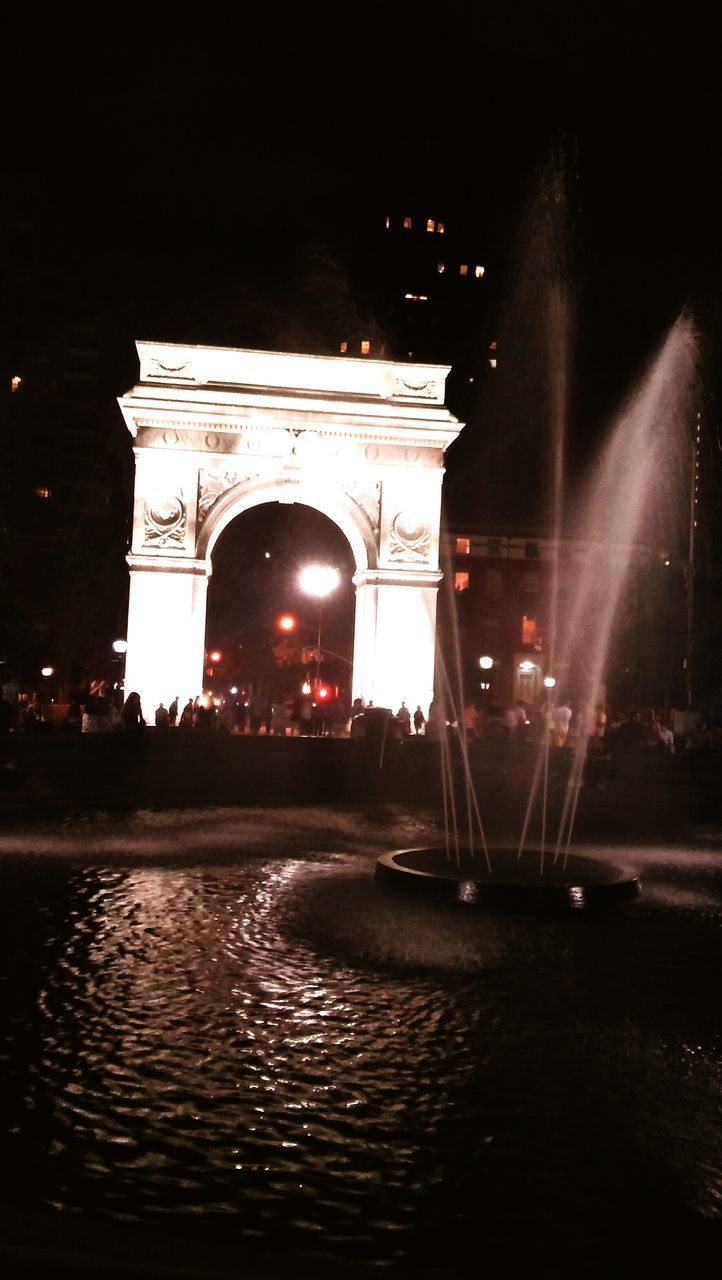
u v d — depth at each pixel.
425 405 46.22
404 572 45.78
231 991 10.35
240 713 46.81
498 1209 6.26
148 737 33.88
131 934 12.56
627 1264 5.70
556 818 26.72
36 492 94.00
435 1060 8.64
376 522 46.12
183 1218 6.06
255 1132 7.20
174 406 44.34
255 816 24.64
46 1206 6.12
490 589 90.25
